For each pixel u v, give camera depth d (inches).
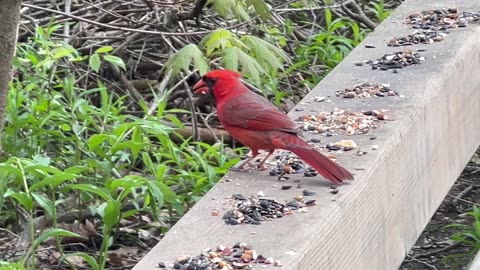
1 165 126.0
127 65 210.7
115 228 149.7
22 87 169.2
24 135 161.3
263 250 74.4
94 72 201.5
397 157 98.7
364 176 89.6
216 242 76.2
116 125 161.3
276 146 105.2
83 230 151.2
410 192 101.4
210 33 176.9
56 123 160.6
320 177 93.5
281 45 210.4
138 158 170.1
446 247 173.0
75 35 204.2
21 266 111.8
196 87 119.6
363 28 238.2
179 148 167.5
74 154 157.0
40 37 175.9
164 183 145.8
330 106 112.6
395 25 143.1
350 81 119.6
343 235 83.0
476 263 100.6
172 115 188.5
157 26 200.5
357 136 101.1
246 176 96.2
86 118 160.6
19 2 99.7
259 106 110.7
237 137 112.4
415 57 125.6
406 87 114.1
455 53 125.6
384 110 107.4
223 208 84.6
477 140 132.6
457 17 144.6
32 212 142.5
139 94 199.6
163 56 212.8
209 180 150.0
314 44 220.7
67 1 204.1
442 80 116.2
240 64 167.3
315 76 212.5
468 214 173.5
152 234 156.1
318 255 77.3
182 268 71.8
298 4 237.3
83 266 147.0
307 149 97.5
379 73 121.0
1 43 100.3
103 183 148.1
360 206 87.6
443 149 114.3
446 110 116.8
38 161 135.8
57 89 187.9
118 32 212.7
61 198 151.6
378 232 91.0
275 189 91.0
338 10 240.2
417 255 171.9
